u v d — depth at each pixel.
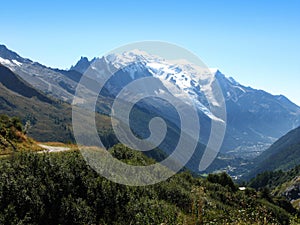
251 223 15.05
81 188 25.66
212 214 17.31
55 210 23.16
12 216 20.95
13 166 24.69
